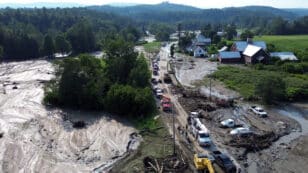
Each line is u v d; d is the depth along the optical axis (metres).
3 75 97.00
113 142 48.69
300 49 131.25
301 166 42.59
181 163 41.38
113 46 74.75
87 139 49.91
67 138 50.19
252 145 47.19
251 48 113.81
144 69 72.62
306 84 77.56
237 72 96.31
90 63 68.25
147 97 59.31
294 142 49.78
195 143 47.56
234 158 43.53
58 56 139.00
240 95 74.25
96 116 60.19
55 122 57.12
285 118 60.03
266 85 67.75
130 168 40.88
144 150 45.69
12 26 164.25
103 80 66.75
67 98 64.94
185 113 60.09
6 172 39.94
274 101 69.69
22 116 60.00
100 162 42.84
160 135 50.53
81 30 149.12
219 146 46.88
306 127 56.00
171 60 122.81
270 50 125.50
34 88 80.69
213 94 75.56
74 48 147.38
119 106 59.41
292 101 70.38
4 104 67.12
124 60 72.94
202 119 57.66
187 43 156.62
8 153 44.66
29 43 133.25
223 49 136.75
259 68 100.69
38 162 42.50
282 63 104.00
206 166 39.03
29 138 50.00
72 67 63.72
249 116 60.34
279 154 45.75
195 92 74.50
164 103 62.91
